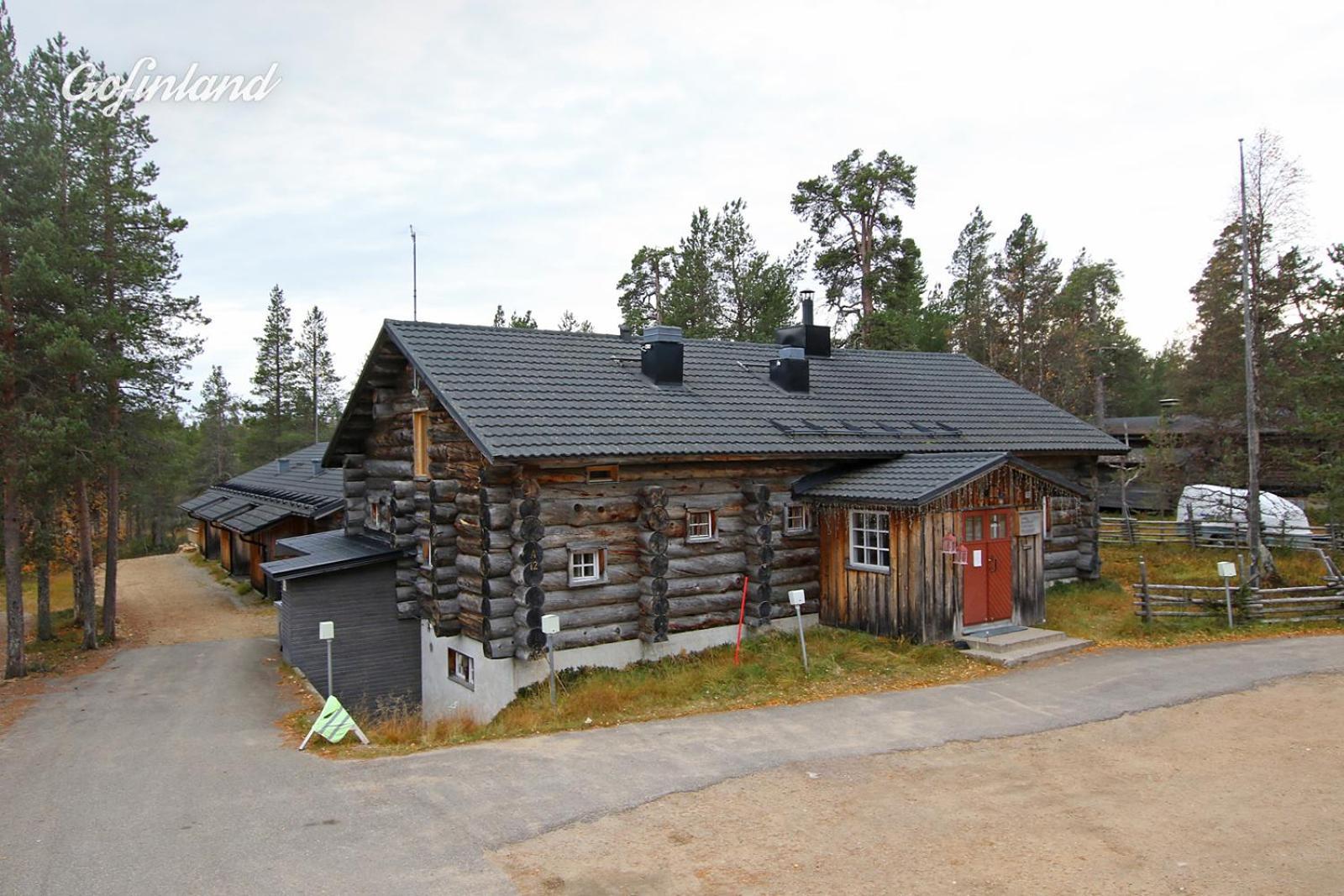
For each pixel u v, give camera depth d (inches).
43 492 826.2
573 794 347.6
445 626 586.6
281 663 753.0
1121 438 1638.8
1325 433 883.4
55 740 505.0
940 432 739.4
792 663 559.2
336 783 374.3
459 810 333.1
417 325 644.7
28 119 762.2
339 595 668.7
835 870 276.2
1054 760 376.8
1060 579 781.9
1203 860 279.4
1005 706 464.4
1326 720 425.4
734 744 410.3
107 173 846.5
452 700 612.7
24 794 386.6
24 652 757.9
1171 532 1133.1
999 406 845.8
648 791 347.9
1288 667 533.6
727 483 617.9
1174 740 401.1
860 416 726.5
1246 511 1001.5
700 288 1560.0
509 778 369.1
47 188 782.5
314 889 270.1
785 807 327.9
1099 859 281.3
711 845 295.9
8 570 745.0
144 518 2217.0
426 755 414.9
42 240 733.3
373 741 458.3
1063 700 472.7
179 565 1592.0
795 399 724.7
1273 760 371.2
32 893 274.1
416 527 670.5
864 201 1357.0
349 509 800.9
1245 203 853.8
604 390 623.5
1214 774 355.9
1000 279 1802.4
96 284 831.7
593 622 553.9
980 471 595.5
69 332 721.0
